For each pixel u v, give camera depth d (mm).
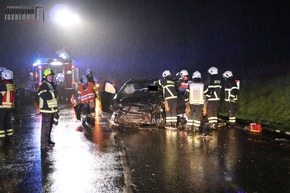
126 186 5473
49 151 7895
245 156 7211
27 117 14047
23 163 6914
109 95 12641
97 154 7555
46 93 8203
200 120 10148
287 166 6438
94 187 5457
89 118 12141
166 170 6301
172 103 10602
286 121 11023
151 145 8383
